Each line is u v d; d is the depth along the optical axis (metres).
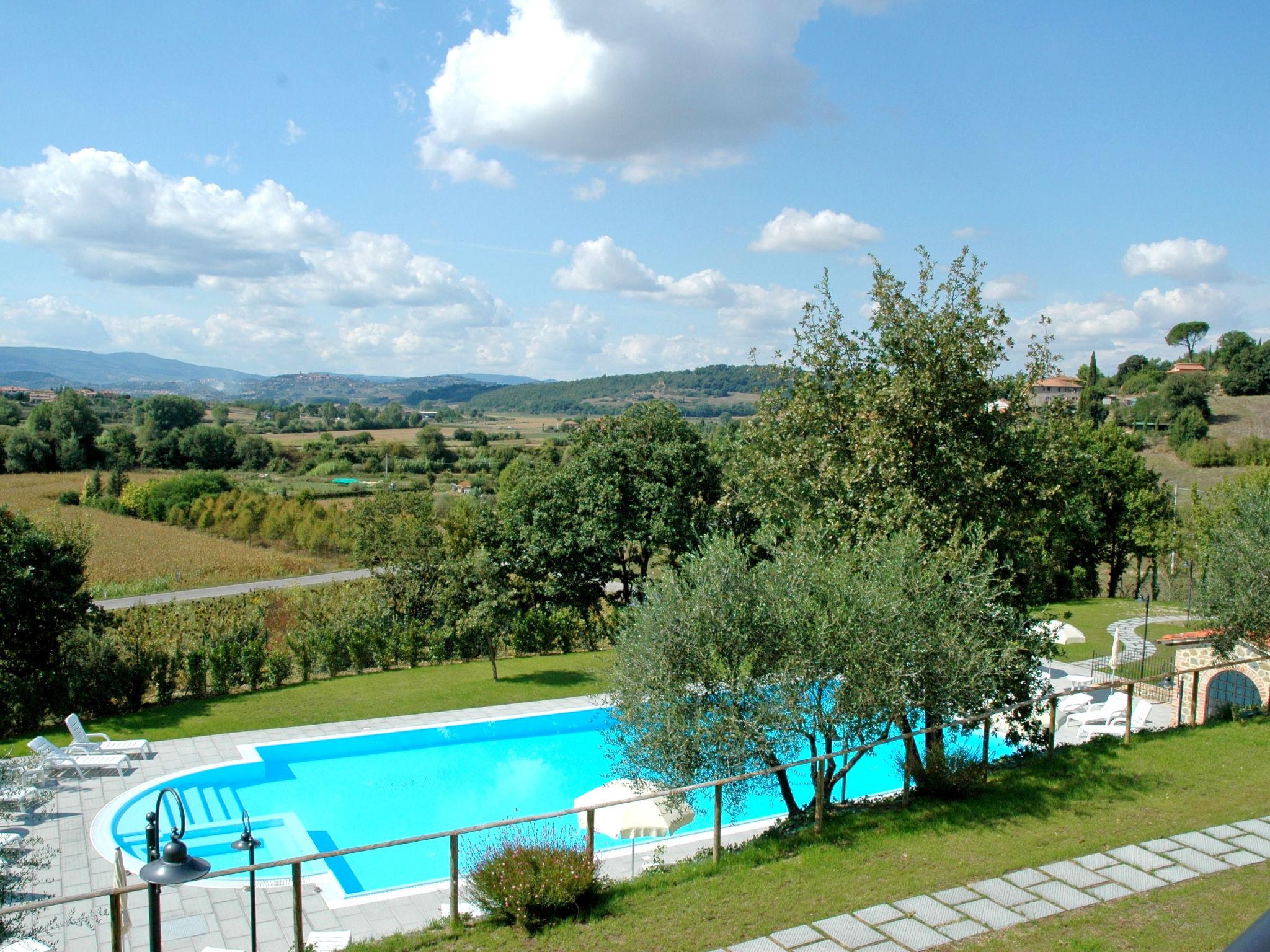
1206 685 20.27
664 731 12.06
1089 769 12.95
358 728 21.58
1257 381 104.12
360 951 8.75
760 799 18.27
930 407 14.62
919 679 11.56
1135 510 44.44
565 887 9.16
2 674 22.17
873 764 21.17
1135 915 8.45
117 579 52.12
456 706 23.83
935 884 9.40
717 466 36.81
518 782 20.64
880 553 12.63
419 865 15.70
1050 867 9.67
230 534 70.12
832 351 16.16
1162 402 95.44
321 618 32.81
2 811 11.77
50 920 10.80
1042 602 15.57
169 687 24.62
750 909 9.05
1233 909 8.49
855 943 8.20
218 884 12.99
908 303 15.02
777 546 15.23
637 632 12.87
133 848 14.63
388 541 32.03
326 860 15.30
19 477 94.06
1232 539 15.87
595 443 38.38
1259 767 12.77
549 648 33.53
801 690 11.59
